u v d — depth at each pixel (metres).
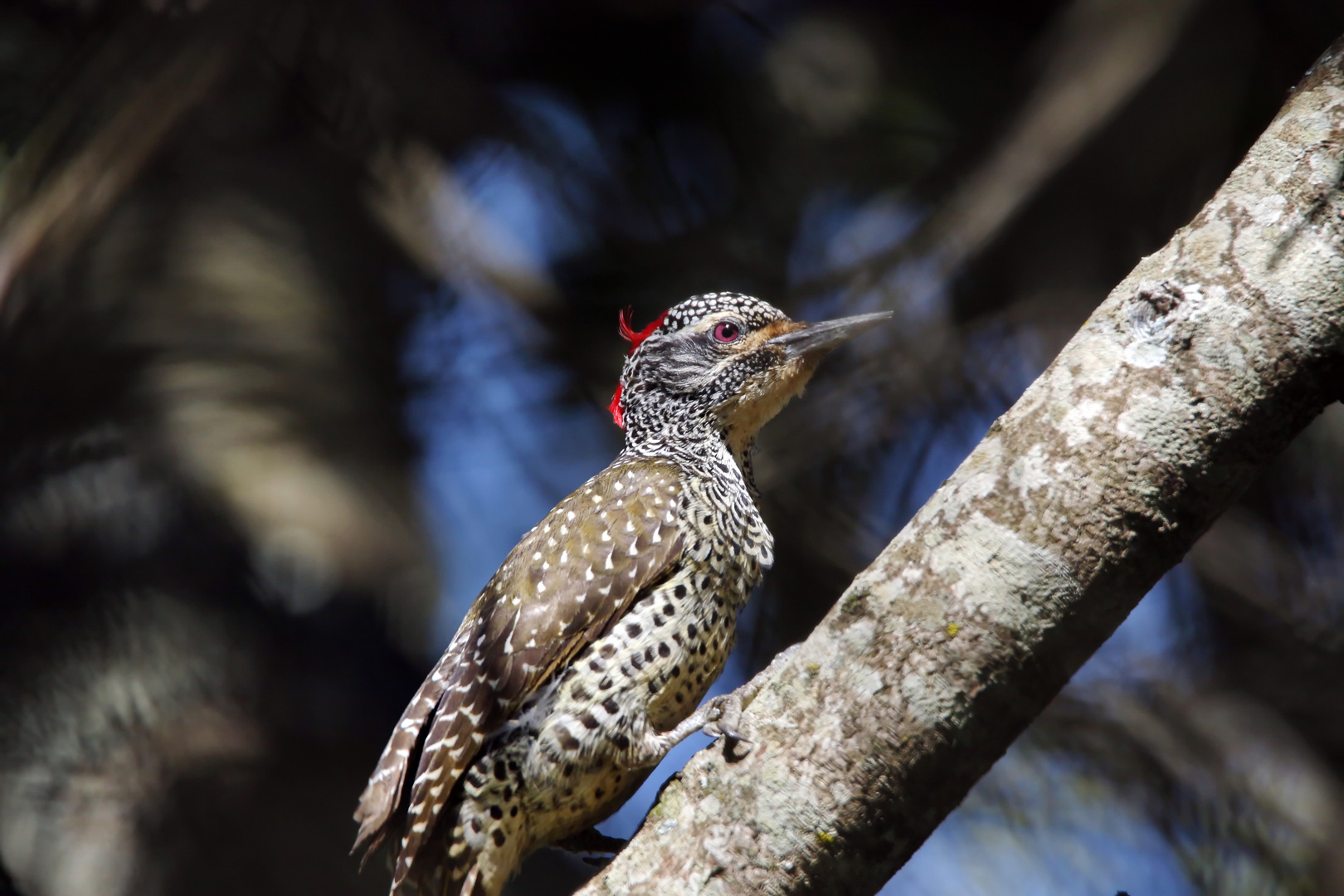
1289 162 5.37
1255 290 5.25
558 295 12.21
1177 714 11.07
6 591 11.77
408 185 12.22
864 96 13.48
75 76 10.27
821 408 11.12
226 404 11.73
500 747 7.15
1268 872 10.52
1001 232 11.13
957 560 5.41
